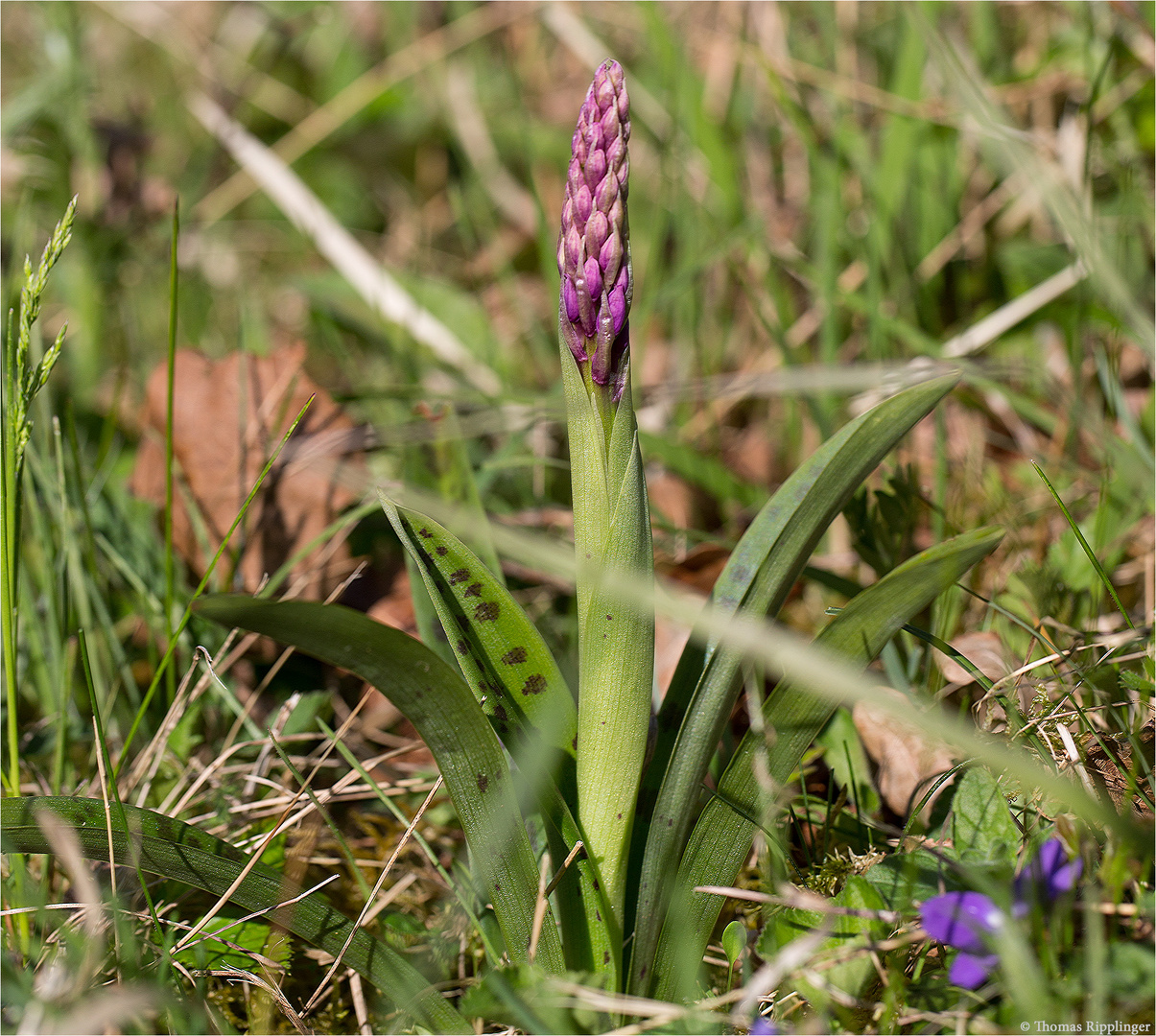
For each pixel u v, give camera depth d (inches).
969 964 17.1
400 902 20.7
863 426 17.4
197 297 42.9
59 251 18.7
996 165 32.0
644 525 17.1
